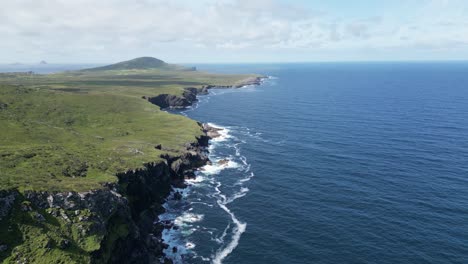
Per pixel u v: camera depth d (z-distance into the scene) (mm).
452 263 64312
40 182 62438
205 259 67812
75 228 56312
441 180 100375
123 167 85625
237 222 81812
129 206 75688
